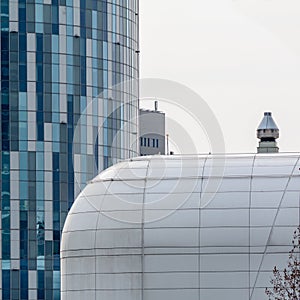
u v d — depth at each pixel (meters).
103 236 182.38
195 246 178.25
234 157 183.88
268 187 179.50
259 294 176.12
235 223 178.00
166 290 178.88
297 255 175.25
